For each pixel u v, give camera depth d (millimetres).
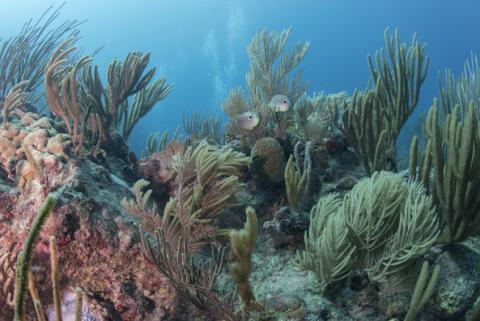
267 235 4273
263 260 3984
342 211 3227
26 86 6113
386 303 3104
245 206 4637
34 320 3236
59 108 4711
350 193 3338
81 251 3506
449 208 3102
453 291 2926
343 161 5504
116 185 4453
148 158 5508
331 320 3123
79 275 3477
